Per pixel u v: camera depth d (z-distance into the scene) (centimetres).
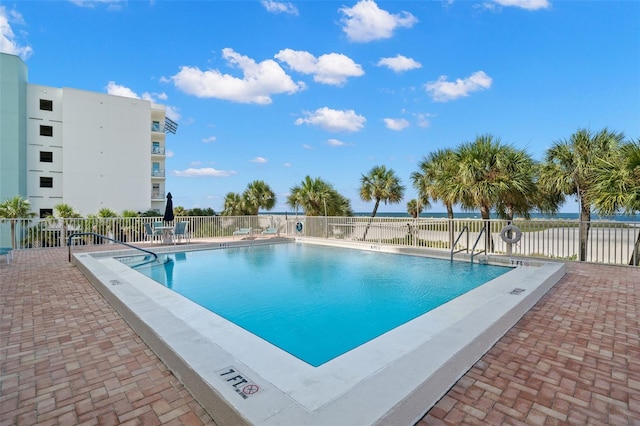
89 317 402
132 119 2916
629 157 810
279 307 516
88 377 257
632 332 346
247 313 488
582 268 718
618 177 838
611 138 1126
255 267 839
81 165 2714
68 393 235
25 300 476
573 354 294
